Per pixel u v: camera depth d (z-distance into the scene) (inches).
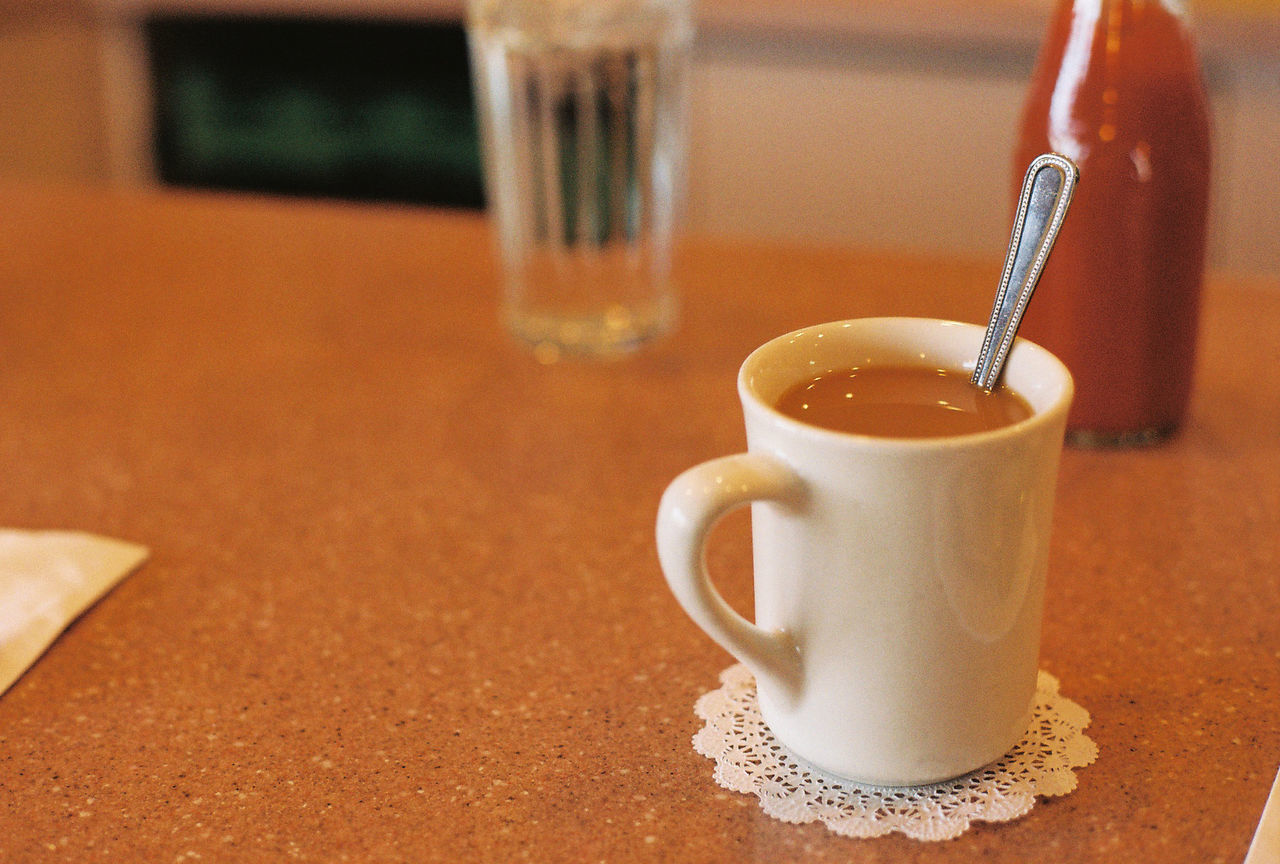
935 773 22.3
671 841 22.0
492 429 32.0
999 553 21.2
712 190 79.2
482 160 79.7
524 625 26.0
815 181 77.2
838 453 20.7
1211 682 24.3
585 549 27.9
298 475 30.4
